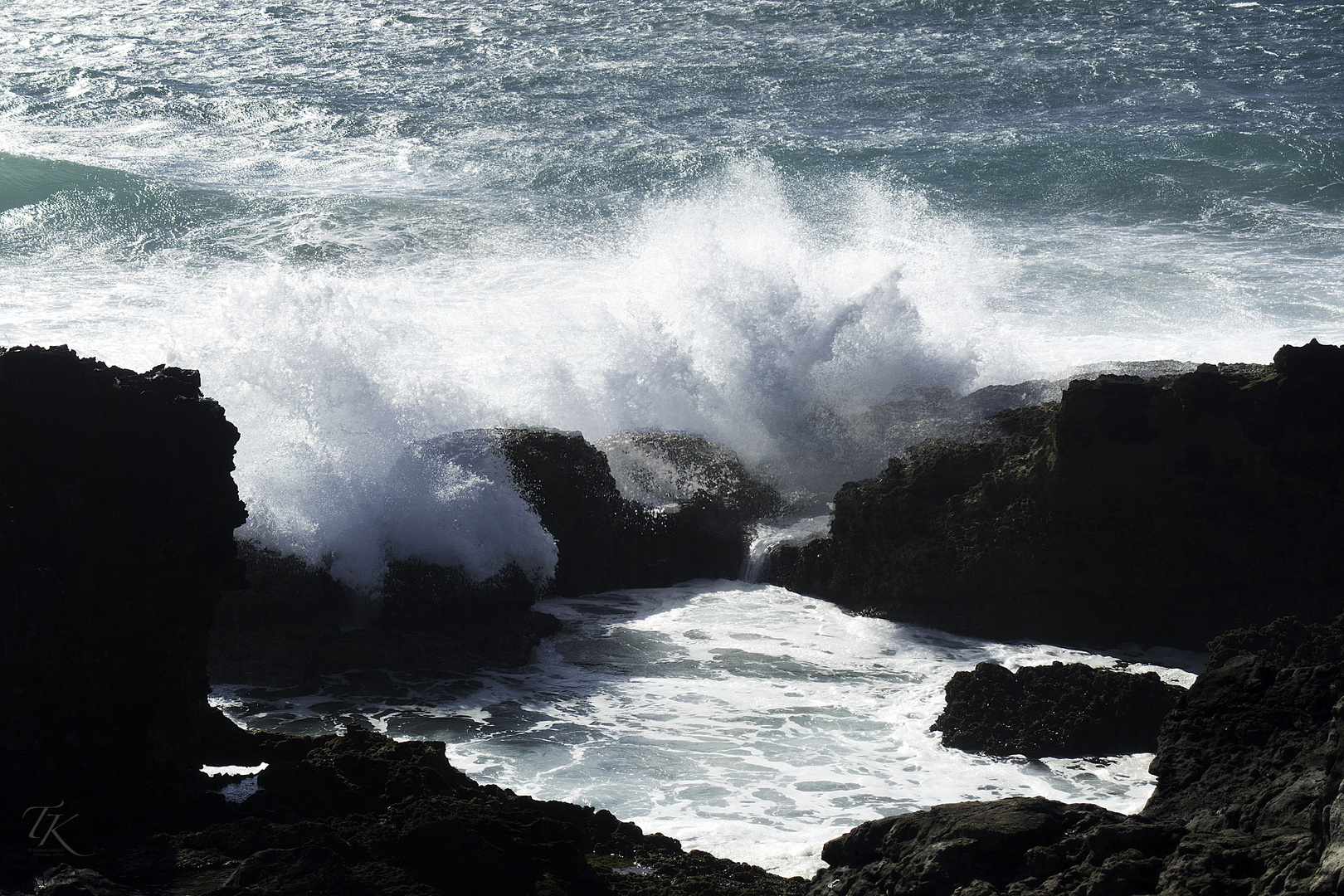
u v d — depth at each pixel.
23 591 9.95
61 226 47.44
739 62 74.00
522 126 62.81
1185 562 20.36
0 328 35.12
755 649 20.33
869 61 73.94
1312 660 15.80
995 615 20.98
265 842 9.44
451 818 9.88
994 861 8.29
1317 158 55.12
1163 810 9.63
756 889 11.16
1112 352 34.31
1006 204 52.22
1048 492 20.92
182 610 11.68
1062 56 74.19
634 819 14.24
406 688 18.41
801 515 25.73
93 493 11.30
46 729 10.16
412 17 89.69
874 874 8.83
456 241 46.81
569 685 18.69
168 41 83.00
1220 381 20.28
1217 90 67.25
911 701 18.12
